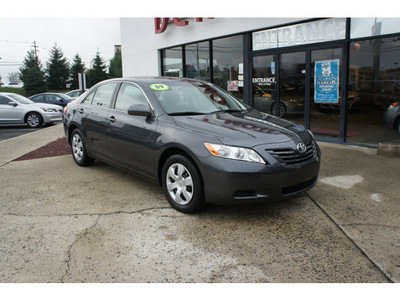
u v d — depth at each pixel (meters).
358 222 3.50
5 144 8.25
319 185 4.66
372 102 6.82
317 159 3.81
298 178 3.51
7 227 3.49
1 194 4.48
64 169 5.68
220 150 3.34
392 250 2.96
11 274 2.67
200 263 2.81
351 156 6.15
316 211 3.81
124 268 2.74
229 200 3.34
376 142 6.89
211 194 3.41
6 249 3.05
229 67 9.48
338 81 7.16
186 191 3.66
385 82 6.59
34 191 4.58
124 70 13.82
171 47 11.44
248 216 3.69
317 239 3.18
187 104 4.32
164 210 3.87
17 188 4.72
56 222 3.60
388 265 2.73
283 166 3.39
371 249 2.97
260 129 3.71
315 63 7.50
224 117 4.10
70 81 72.56
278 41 8.11
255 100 8.93
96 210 3.90
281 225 3.47
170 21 10.88
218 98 4.74
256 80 8.80
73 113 5.73
